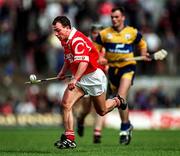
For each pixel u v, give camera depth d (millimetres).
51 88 74938
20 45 80875
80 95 32375
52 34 78688
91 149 34250
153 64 81438
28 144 41219
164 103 77250
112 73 42000
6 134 54281
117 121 68188
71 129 31906
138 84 79375
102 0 86188
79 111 46000
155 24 87250
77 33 31531
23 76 78438
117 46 41625
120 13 41531
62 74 33594
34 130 61781
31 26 81250
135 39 41906
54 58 78375
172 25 87625
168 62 82625
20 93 76000
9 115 67812
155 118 68938
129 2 84562
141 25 83438
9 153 31812
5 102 72500
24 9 80875
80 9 82812
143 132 57625
